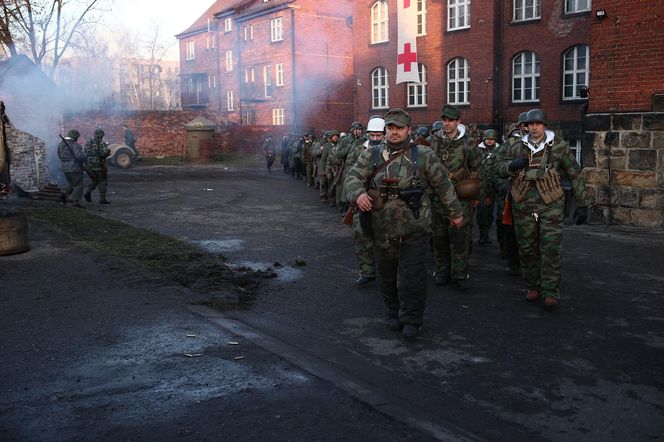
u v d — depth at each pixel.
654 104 11.47
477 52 28.81
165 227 11.77
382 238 5.23
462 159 7.23
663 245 9.84
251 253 9.23
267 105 46.81
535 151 6.32
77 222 11.12
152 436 3.51
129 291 6.47
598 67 12.20
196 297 6.34
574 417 3.91
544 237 6.27
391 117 5.16
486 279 7.71
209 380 4.28
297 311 6.24
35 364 4.56
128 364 4.56
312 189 20.31
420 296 5.27
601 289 7.14
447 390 4.32
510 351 5.11
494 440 3.61
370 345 5.23
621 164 11.95
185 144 39.00
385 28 33.88
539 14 26.70
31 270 7.32
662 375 4.61
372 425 3.65
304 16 44.47
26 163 16.45
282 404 3.91
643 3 11.50
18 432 3.55
